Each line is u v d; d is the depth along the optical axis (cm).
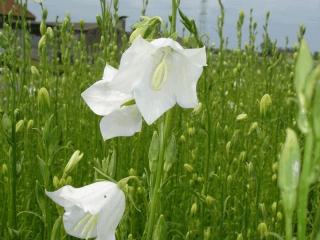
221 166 37
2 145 40
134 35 18
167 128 19
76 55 60
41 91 28
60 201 17
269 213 35
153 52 17
